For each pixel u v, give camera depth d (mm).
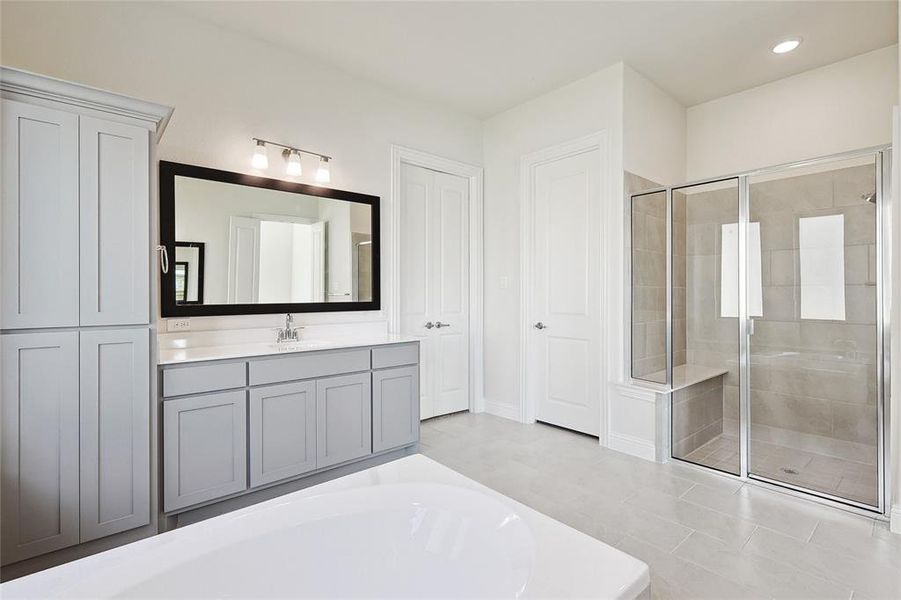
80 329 1765
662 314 3113
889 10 2520
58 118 1718
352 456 2672
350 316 3256
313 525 1212
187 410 2062
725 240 2887
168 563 1020
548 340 3678
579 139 3357
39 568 1703
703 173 3758
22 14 2113
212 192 2633
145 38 2432
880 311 2271
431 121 3762
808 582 1676
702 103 3764
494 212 4059
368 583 1229
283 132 2938
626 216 3137
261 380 2299
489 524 1187
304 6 2496
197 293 2568
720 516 2182
